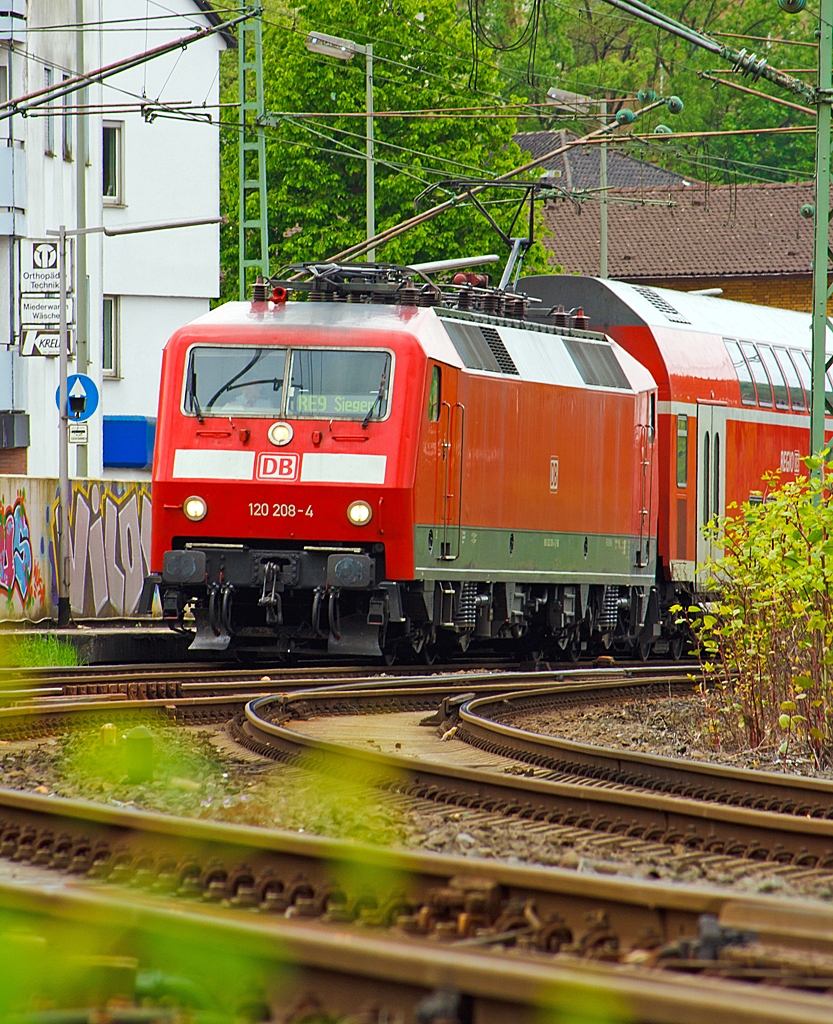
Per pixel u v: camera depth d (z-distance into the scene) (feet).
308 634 235.40
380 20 626.23
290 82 634.02
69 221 472.03
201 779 133.39
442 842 105.40
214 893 80.48
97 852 92.07
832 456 357.20
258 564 230.27
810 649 173.99
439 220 622.13
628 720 201.77
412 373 227.20
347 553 226.99
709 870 99.19
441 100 627.05
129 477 508.12
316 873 83.46
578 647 289.33
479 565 245.45
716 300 346.13
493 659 286.66
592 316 308.40
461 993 56.34
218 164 535.60
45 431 473.26
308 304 238.07
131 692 194.90
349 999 59.72
